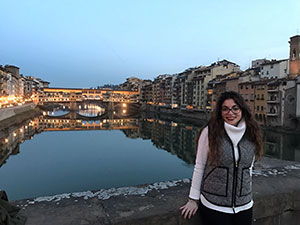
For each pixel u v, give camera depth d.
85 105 166.50
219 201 1.71
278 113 41.69
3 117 48.75
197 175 1.85
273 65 49.56
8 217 1.66
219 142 1.69
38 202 2.17
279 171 3.21
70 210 2.03
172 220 2.00
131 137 44.00
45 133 48.88
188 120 68.50
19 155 28.62
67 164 24.34
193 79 71.62
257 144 1.77
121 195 2.36
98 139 42.12
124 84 150.25
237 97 1.80
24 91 103.81
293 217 2.60
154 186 2.62
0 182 18.59
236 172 1.69
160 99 100.19
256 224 2.43
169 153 30.05
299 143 32.53
